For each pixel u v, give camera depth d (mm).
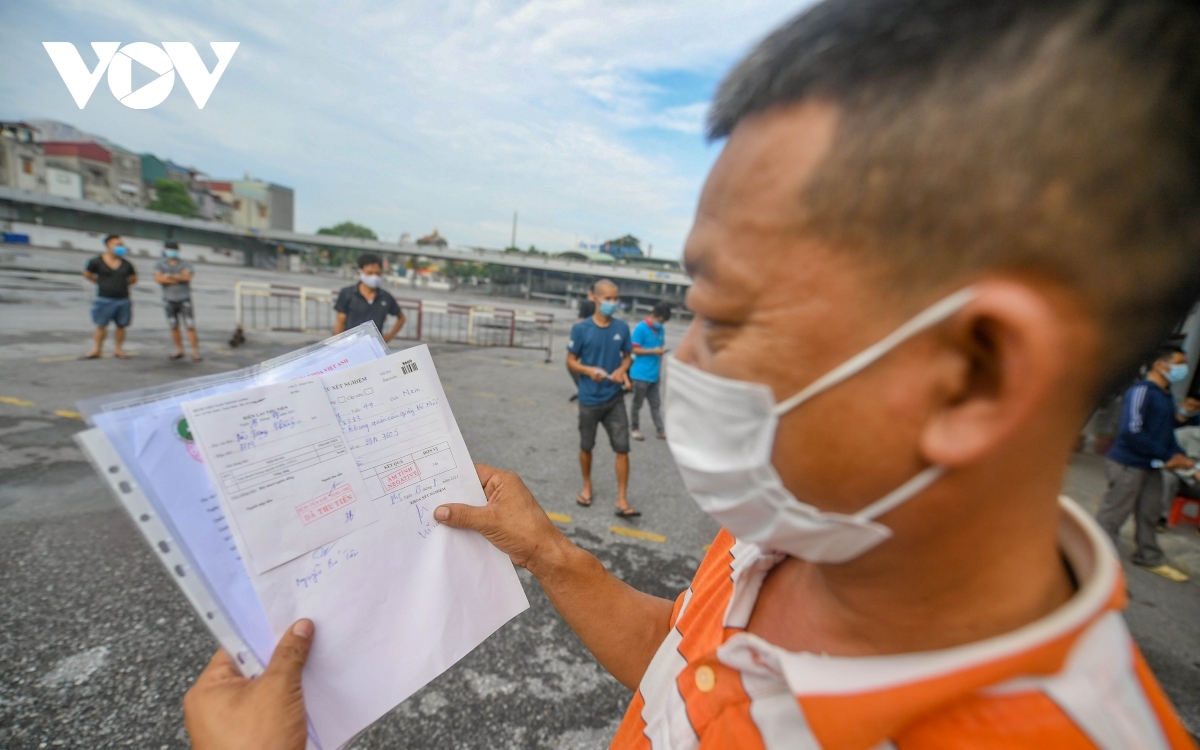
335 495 811
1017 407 359
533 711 2205
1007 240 342
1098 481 6328
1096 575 456
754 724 560
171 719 1989
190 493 697
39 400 5340
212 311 14453
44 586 2623
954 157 343
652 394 6551
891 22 366
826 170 372
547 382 9039
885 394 391
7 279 16047
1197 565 4332
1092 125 328
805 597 638
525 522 972
